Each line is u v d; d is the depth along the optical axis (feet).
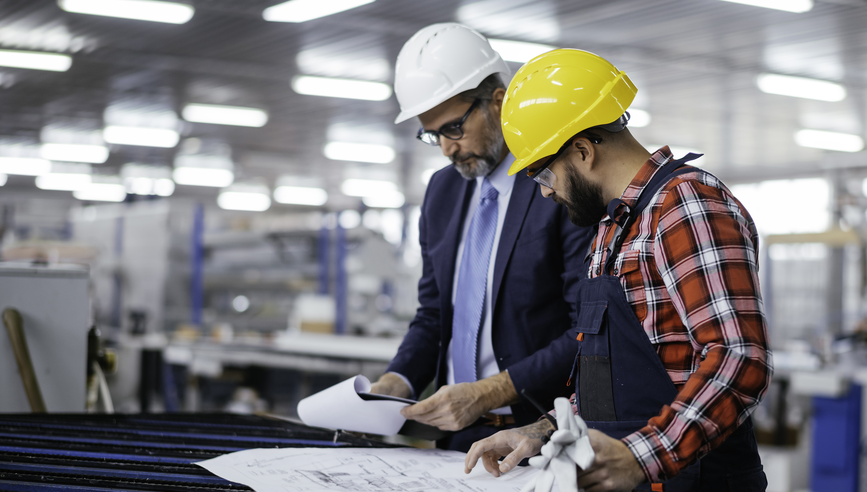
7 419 5.09
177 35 22.57
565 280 4.81
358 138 36.83
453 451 4.40
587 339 3.60
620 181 3.53
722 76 25.63
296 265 23.24
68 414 5.41
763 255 28.22
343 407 4.43
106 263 25.35
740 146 36.45
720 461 3.39
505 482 3.65
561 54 3.70
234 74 26.76
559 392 4.51
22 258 21.06
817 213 41.88
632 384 3.39
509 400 4.43
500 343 4.98
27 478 3.43
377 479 3.65
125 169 45.39
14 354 6.06
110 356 6.93
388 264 22.41
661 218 3.25
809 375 15.48
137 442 4.37
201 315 24.57
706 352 3.01
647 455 2.81
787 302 31.17
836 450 15.96
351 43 23.09
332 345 18.79
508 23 20.74
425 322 5.68
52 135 37.01
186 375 23.81
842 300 27.55
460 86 4.91
